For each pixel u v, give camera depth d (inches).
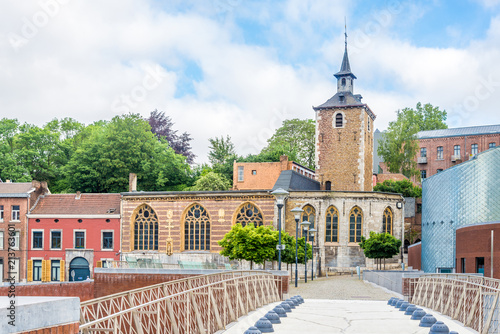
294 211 1665.8
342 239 2359.7
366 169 2866.6
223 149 3853.3
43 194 2588.6
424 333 764.6
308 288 1667.1
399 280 1515.7
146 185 3181.6
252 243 1888.5
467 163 1834.4
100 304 639.1
